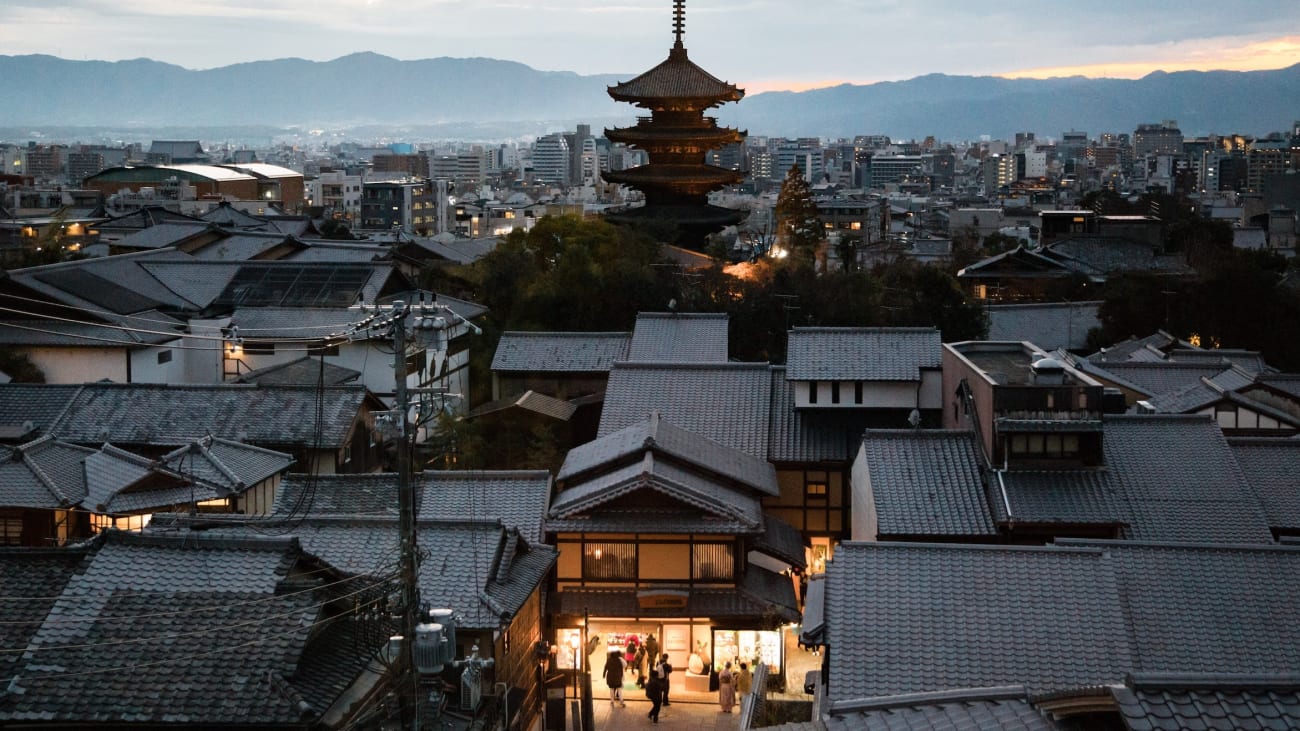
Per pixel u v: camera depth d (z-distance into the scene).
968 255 102.62
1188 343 62.34
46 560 21.16
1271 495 32.34
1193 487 31.62
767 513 38.19
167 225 78.00
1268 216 152.00
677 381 41.66
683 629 30.73
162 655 18.94
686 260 71.56
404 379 19.38
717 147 86.88
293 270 60.69
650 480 31.27
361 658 20.23
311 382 47.16
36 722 17.83
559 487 34.53
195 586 20.38
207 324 52.91
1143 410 39.78
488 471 33.78
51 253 73.44
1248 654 20.80
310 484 33.94
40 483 34.47
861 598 21.28
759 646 30.52
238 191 164.12
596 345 50.31
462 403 52.75
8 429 40.22
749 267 70.38
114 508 33.94
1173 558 22.61
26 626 19.72
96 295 53.06
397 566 21.36
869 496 32.91
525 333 51.09
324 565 21.75
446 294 60.44
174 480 35.56
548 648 28.78
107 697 18.20
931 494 31.81
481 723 21.95
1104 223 107.12
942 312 62.31
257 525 26.77
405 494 19.08
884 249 108.12
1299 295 69.69
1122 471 31.98
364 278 59.53
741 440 39.09
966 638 20.47
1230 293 66.19
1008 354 40.25
